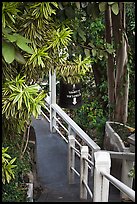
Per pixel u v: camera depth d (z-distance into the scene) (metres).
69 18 2.24
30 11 1.81
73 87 4.68
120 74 4.82
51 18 2.00
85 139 4.43
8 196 2.87
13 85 1.72
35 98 1.73
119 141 4.15
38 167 4.79
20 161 3.00
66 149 5.57
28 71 1.85
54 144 5.81
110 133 4.59
